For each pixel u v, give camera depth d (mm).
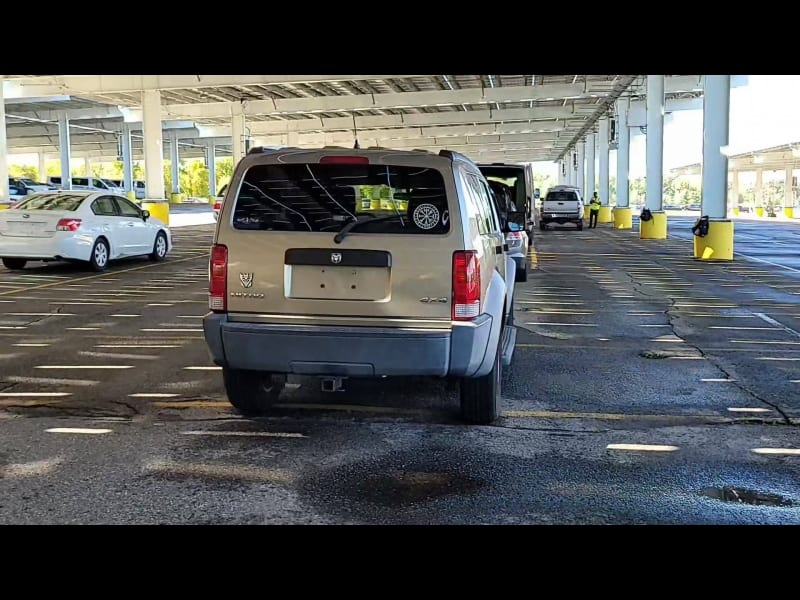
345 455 5410
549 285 15156
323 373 5500
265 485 4855
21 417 6227
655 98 29891
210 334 5570
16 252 15023
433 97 38344
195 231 32781
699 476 5062
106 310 11297
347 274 5430
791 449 5602
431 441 5730
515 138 67625
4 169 29172
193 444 5609
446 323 5391
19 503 4555
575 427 6105
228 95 40219
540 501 4641
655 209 29984
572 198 36625
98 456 5340
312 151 5543
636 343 9469
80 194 16188
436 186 5422
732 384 7480
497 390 6148
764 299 13281
